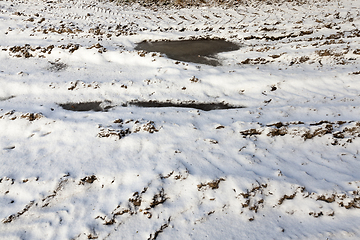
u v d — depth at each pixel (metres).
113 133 7.05
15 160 6.45
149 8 16.89
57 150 6.74
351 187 5.78
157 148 6.76
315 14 14.36
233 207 5.62
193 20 15.22
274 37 12.74
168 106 8.88
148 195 5.63
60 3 15.89
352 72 9.46
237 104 8.95
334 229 5.17
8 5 14.66
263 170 6.27
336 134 7.14
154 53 11.28
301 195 5.73
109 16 15.02
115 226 5.32
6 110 7.95
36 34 12.43
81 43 12.02
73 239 5.11
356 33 11.69
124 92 9.28
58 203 5.70
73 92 9.18
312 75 9.65
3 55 10.99
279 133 7.25
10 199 5.73
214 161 6.47
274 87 9.42
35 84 9.35
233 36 13.34
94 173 6.11
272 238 5.11
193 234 5.21
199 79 9.77
